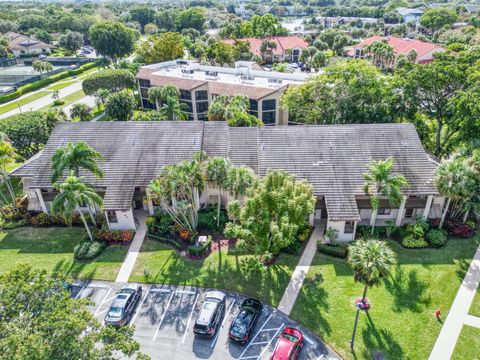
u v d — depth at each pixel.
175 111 57.97
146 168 40.38
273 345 25.88
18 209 41.56
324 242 35.66
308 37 143.62
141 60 107.75
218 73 83.75
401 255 33.81
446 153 49.25
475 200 35.00
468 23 150.12
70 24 169.88
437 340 25.75
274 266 33.09
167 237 37.06
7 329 16.94
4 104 87.56
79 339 18.67
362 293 29.81
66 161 35.19
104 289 31.08
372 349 25.23
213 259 34.16
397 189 33.25
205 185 41.16
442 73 46.03
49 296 19.61
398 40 117.19
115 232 37.03
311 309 28.56
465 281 30.72
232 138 43.91
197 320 26.55
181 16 179.00
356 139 41.16
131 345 19.33
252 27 138.38
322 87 54.69
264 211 30.28
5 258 35.00
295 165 39.19
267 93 65.75
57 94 87.62
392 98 51.00
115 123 45.31
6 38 143.12
